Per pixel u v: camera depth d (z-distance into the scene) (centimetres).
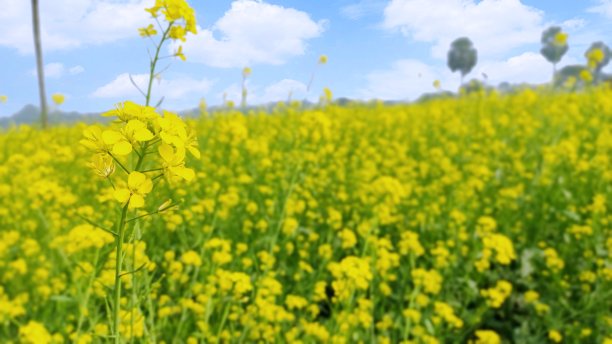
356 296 371
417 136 804
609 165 615
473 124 852
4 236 405
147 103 211
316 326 307
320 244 463
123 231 132
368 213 496
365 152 702
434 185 557
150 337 254
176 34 218
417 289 355
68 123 1035
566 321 383
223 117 856
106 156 131
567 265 439
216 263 345
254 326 320
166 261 377
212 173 565
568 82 994
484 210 519
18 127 1000
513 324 392
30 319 338
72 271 311
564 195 534
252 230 465
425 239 479
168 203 136
